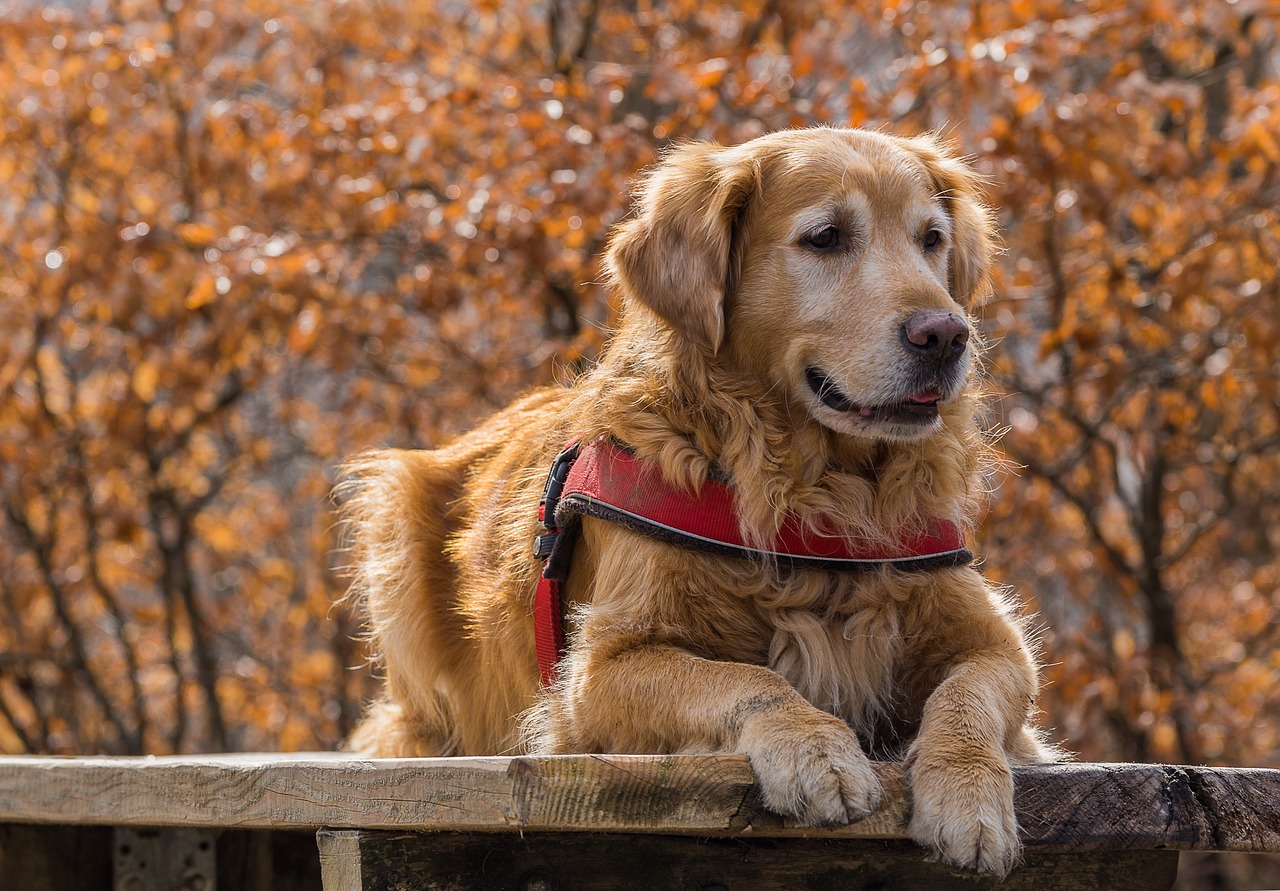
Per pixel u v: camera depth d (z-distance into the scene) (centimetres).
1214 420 1004
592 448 359
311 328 783
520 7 1034
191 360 873
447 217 801
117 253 859
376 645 489
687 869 308
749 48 884
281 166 861
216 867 443
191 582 1055
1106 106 744
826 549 345
